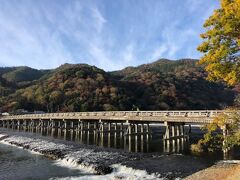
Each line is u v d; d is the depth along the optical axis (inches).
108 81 4872.0
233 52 504.4
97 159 1112.2
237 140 549.3
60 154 1269.7
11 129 3356.3
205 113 1102.4
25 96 5004.9
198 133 1806.1
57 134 2460.6
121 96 4160.9
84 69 5324.8
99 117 1689.2
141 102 4217.5
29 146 1589.6
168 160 1019.9
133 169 920.3
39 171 1037.2
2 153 1460.4
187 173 838.5
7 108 4658.0
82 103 4057.6
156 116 1296.8
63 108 4079.7
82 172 991.0
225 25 495.2
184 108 4037.9
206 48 530.3
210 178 683.4
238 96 591.2
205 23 532.1
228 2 505.7
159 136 1852.9
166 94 4375.0
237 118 547.2
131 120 1422.2
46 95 4643.2
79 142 1740.9
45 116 2482.8
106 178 896.3
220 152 1154.0
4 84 6451.8
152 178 839.1
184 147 1286.9
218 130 1390.3
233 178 627.2
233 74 494.3
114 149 1342.3
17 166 1135.0
